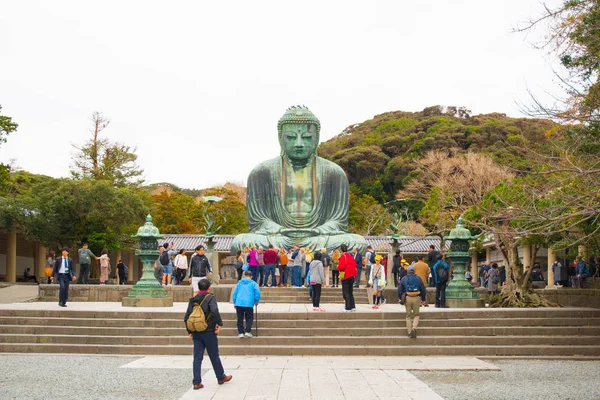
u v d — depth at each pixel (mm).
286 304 24016
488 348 16781
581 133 17656
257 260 26703
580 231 21484
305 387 12000
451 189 44469
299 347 16516
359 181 73562
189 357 16031
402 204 66188
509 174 44375
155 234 21688
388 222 58562
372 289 24453
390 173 70062
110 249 45000
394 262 29547
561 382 13125
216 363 12141
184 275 28969
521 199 21578
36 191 43750
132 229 48812
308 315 18094
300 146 35625
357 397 11117
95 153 53312
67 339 17062
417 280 17156
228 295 25594
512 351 16750
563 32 16406
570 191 17531
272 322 17766
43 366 14656
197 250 24500
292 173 36375
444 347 16703
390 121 83438
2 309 18422
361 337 17000
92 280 41750
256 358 15875
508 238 22203
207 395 11227
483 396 11625
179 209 58688
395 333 17359
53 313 18297
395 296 25656
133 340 16953
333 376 13242
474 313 18328
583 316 18406
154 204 56469
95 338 17016
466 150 67500
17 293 32938
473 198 42469
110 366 14680
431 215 43438
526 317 18328
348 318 18078
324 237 33656
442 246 40781
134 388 12086
